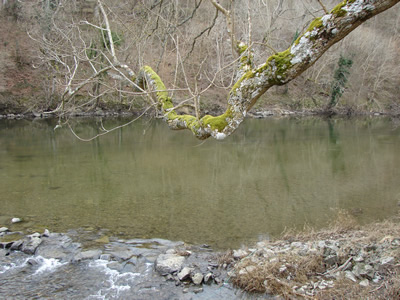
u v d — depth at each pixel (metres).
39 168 12.27
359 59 35.44
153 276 5.19
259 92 3.24
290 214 7.95
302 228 7.09
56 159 13.81
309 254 5.24
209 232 6.89
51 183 10.40
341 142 19.06
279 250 5.64
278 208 8.38
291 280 4.73
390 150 16.55
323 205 8.60
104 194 9.39
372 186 10.37
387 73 36.56
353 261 4.91
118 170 12.20
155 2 7.52
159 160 14.00
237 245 6.27
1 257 5.74
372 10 2.60
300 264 5.01
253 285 4.71
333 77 34.50
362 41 34.66
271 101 35.56
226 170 12.46
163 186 10.29
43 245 6.18
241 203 8.75
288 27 22.95
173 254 5.77
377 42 35.72
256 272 4.88
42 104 26.66
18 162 13.16
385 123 28.62
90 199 8.94
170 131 22.75
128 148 16.53
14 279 5.09
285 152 16.14
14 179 10.77
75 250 6.03
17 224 7.20
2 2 30.66
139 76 6.18
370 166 13.22
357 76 35.50
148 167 12.73
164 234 6.78
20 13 27.69
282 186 10.40
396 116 34.59
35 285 4.95
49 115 26.59
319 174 11.96
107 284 4.98
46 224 7.22
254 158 14.71
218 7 4.24
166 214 7.91
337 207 8.44
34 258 5.71
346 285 4.41
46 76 23.80
